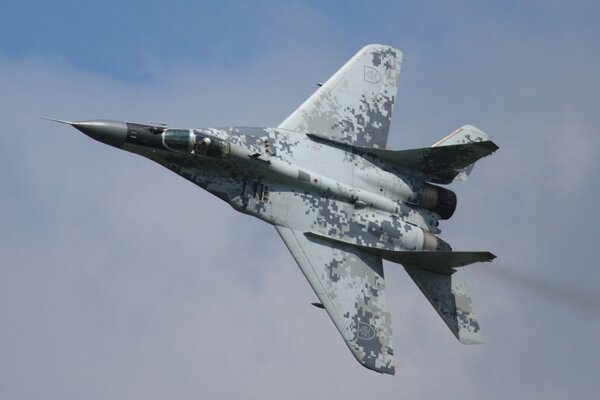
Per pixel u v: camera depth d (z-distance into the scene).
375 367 107.12
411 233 114.44
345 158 114.38
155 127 105.38
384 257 113.75
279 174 108.75
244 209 107.88
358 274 110.56
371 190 114.38
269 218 108.56
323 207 110.94
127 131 104.25
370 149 115.50
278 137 111.56
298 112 115.88
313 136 114.19
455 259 111.31
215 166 107.06
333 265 109.50
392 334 109.69
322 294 107.50
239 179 108.19
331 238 110.38
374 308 109.81
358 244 111.56
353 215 112.25
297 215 109.62
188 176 107.19
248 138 109.38
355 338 107.31
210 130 108.06
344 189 111.88
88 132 103.62
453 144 116.38
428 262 113.81
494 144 115.12
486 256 108.25
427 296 116.06
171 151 105.31
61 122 102.94
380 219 113.38
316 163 112.19
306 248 108.69
